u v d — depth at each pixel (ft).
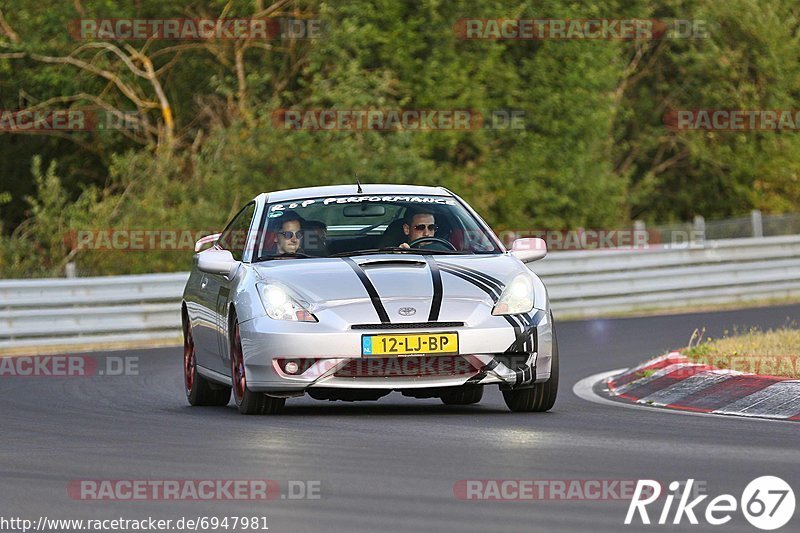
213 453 80.89
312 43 297.94
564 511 61.05
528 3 311.27
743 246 257.55
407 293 98.37
